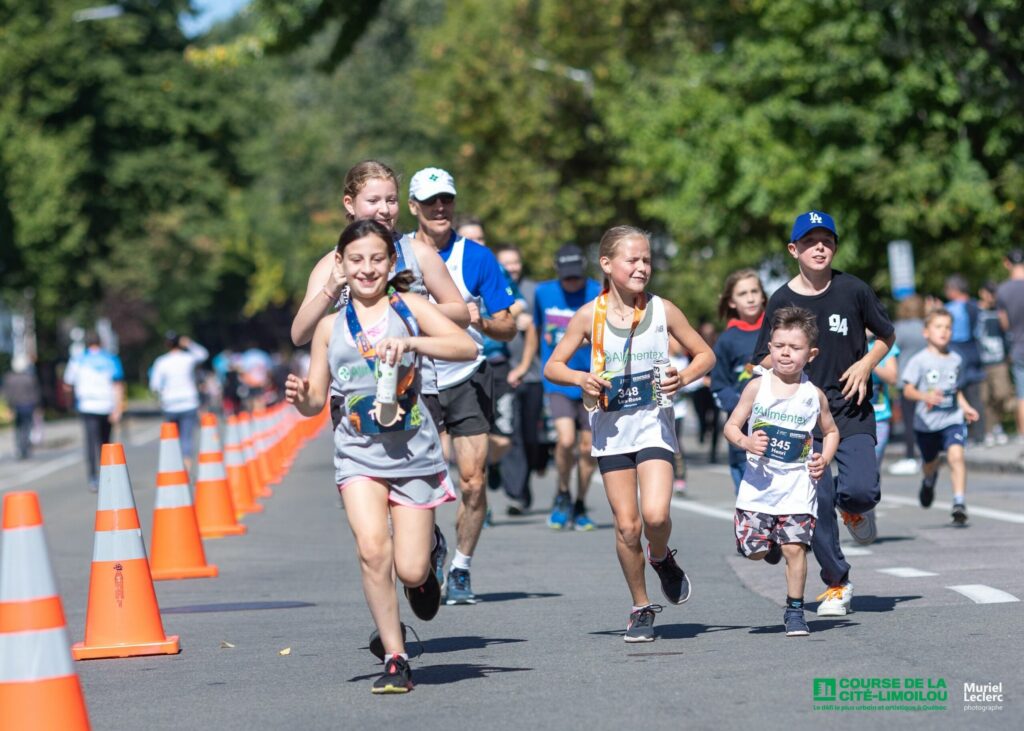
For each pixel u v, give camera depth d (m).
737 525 20.86
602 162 120.12
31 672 14.50
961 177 71.62
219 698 17.91
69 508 52.22
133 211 155.88
